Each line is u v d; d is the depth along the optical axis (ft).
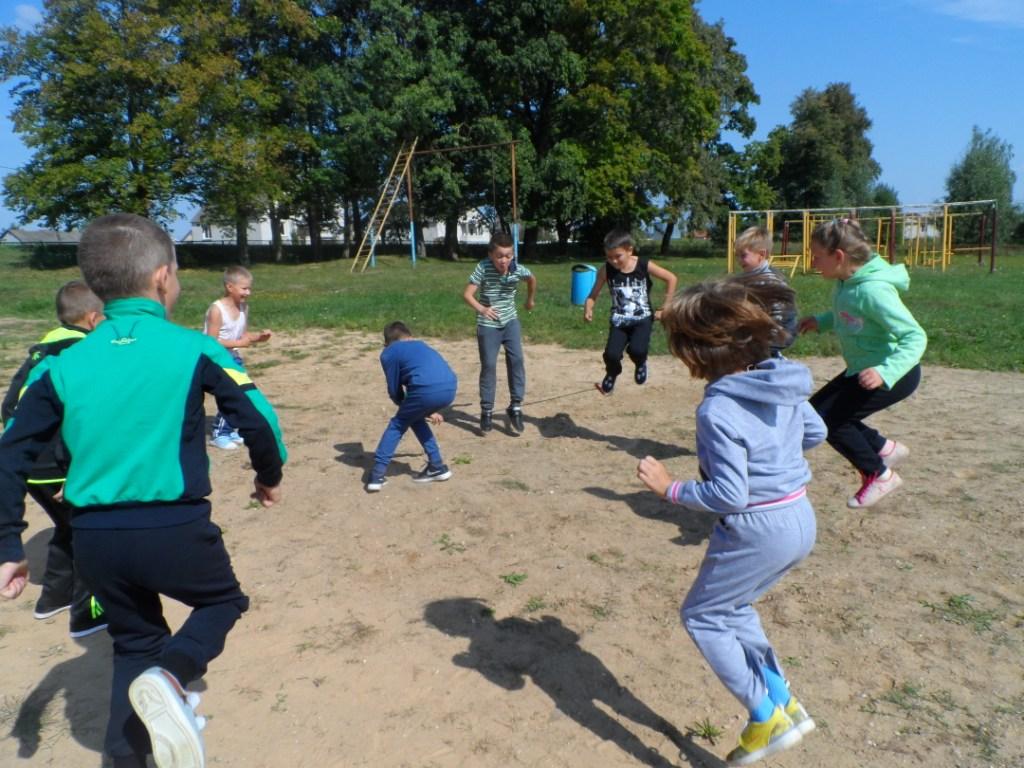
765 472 7.70
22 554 7.36
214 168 112.27
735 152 160.35
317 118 127.24
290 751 9.12
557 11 120.06
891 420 22.38
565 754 8.99
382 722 9.60
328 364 33.22
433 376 16.87
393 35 116.98
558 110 126.72
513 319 21.80
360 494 17.28
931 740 8.96
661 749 9.05
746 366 7.97
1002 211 153.58
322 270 111.24
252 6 113.19
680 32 123.65
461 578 13.25
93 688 10.51
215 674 10.62
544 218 127.54
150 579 7.43
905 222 109.70
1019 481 16.90
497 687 10.23
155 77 104.01
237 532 15.31
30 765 9.02
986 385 26.73
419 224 137.90
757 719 8.23
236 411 7.80
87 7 105.19
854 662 10.48
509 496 16.97
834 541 14.17
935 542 13.97
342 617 12.07
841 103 205.77
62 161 108.37
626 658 10.80
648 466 7.97
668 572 13.25
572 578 13.12
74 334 11.46
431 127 119.96
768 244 16.81
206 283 88.84
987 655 10.55
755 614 8.56
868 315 13.41
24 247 134.10
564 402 25.71
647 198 136.26
